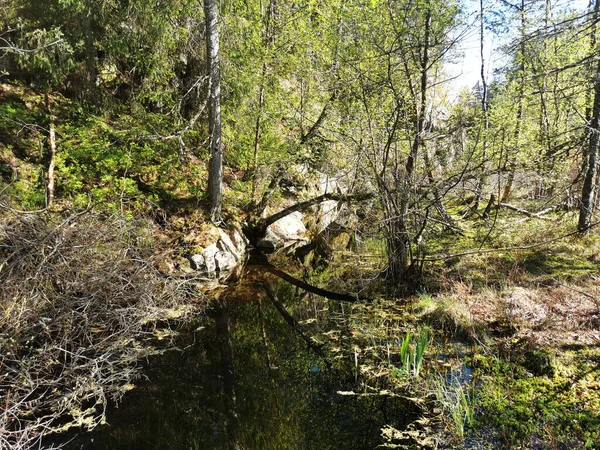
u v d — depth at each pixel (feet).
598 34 27.27
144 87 28.07
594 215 29.01
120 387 14.14
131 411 13.20
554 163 27.32
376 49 21.04
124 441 11.89
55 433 11.82
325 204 37.96
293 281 25.90
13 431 11.04
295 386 15.08
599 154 29.60
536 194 36.47
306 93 29.43
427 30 19.85
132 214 23.50
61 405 12.67
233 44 27.37
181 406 13.83
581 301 17.66
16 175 22.03
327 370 15.93
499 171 22.09
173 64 28.04
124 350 16.14
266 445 12.17
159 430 12.55
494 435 11.39
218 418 13.42
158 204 26.32
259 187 31.99
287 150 29.71
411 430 11.98
